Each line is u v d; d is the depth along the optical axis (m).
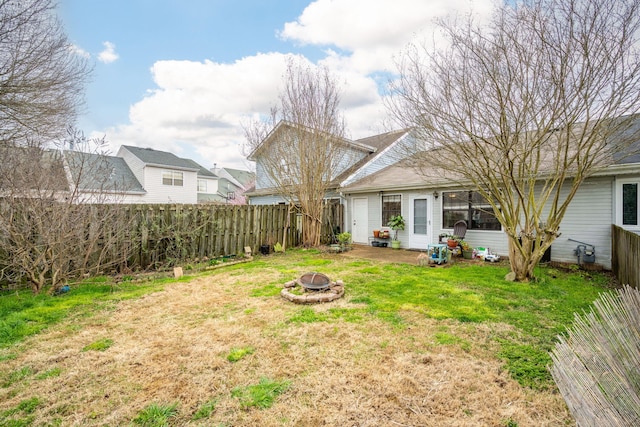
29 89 6.20
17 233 4.72
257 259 8.41
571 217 7.20
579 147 4.84
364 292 4.98
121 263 6.34
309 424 2.06
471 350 3.02
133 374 2.65
